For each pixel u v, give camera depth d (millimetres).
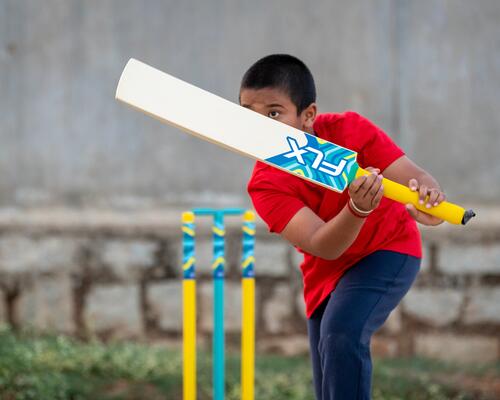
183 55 13180
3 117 13297
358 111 13180
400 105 13188
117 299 12992
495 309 12773
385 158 6340
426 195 5523
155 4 13211
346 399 5918
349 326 5977
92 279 13016
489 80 13203
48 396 10031
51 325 12961
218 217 7566
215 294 7562
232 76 13148
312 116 6359
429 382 11125
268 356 12461
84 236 13023
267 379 11125
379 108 13180
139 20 13227
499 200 13109
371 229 6273
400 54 13203
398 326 12805
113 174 13305
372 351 12758
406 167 6309
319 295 6523
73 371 11109
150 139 13305
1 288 13000
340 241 5523
